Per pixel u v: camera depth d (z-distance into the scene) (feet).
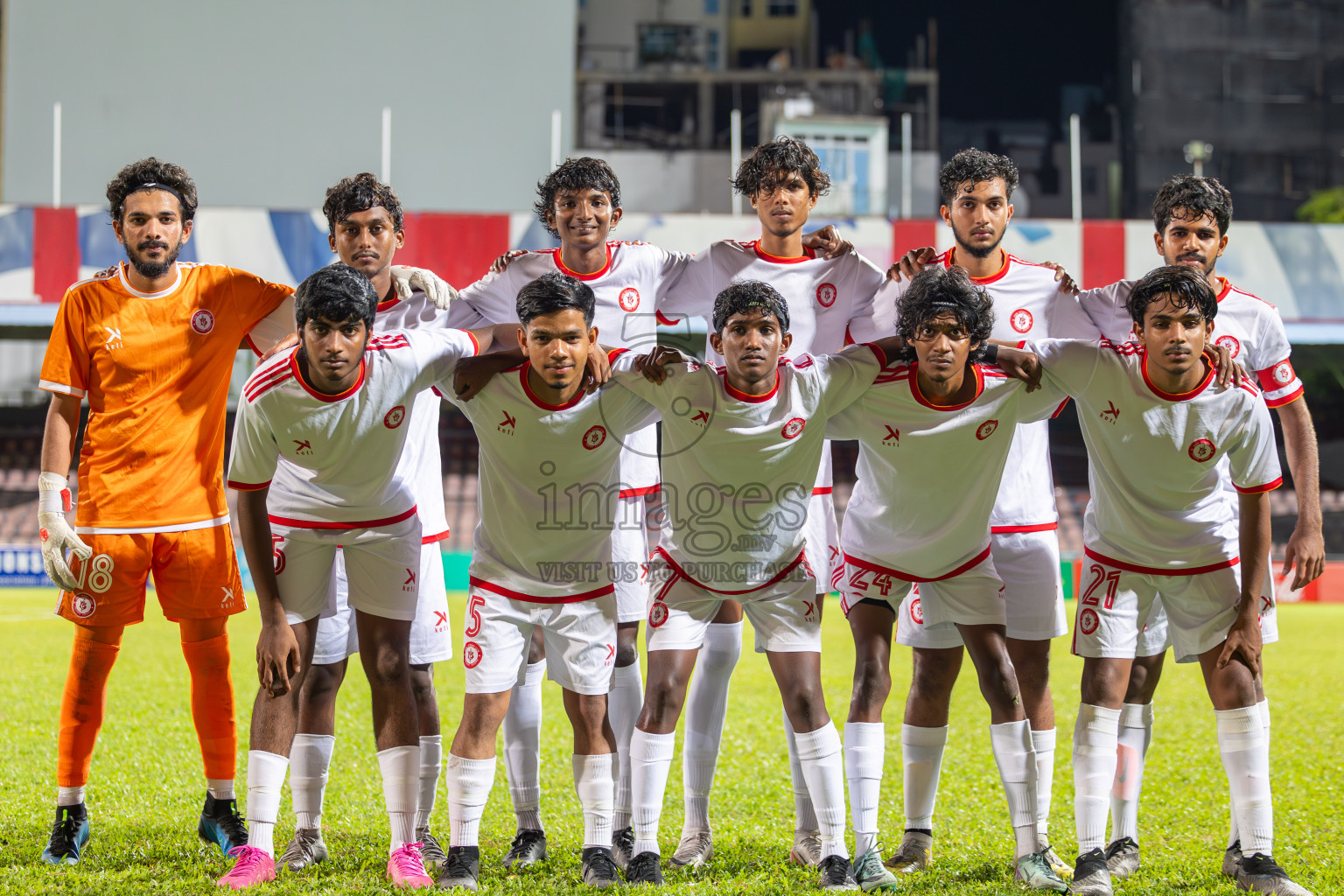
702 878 13.51
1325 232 63.67
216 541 15.08
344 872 13.64
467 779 13.20
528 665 14.97
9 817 15.89
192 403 15.03
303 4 100.94
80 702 14.46
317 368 12.89
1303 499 15.85
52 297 61.00
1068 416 86.89
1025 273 16.56
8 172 99.40
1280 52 128.36
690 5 130.62
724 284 16.93
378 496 13.88
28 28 99.40
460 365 13.56
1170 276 13.17
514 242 62.34
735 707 25.84
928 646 14.61
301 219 61.67
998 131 149.18
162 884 12.88
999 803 17.61
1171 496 14.10
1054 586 15.78
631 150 114.52
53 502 14.61
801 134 111.65
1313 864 14.34
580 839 15.52
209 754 14.90
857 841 13.58
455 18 101.96
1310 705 26.68
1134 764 14.74
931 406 13.57
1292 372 16.19
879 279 17.11
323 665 14.73
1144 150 127.85
